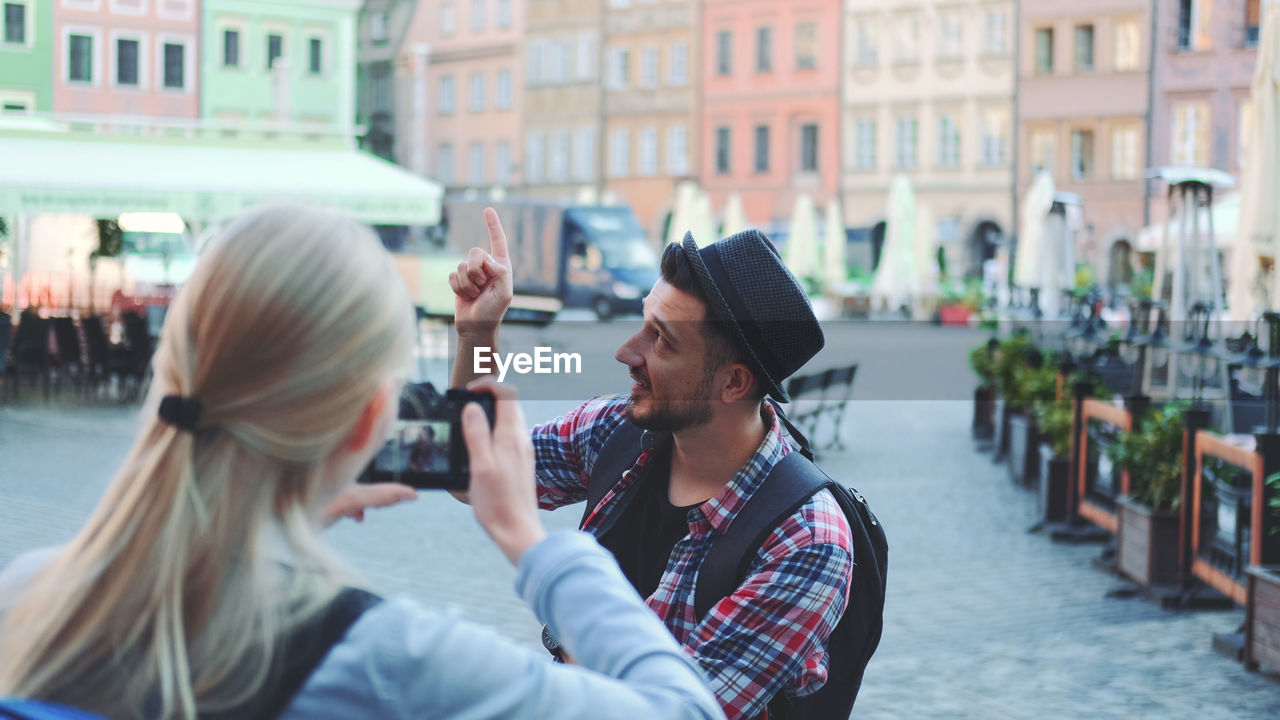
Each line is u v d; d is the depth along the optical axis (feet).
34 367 56.44
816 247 137.49
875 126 189.98
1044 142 178.91
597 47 208.74
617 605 4.07
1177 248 44.73
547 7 212.64
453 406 4.48
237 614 3.69
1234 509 21.45
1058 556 28.27
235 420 3.77
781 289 6.65
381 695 3.70
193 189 57.62
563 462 7.79
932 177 185.26
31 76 148.66
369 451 4.05
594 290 124.77
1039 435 37.22
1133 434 25.22
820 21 192.75
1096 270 175.22
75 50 151.12
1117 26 173.37
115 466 4.11
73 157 58.80
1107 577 26.20
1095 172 175.52
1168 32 169.68
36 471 35.55
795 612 6.36
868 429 51.31
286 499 3.89
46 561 3.97
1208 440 22.63
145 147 62.13
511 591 24.11
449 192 223.92
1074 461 29.84
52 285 76.02
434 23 223.71
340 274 3.90
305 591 3.80
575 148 211.61
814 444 46.65
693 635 6.44
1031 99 178.50
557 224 124.88
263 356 3.78
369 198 60.80
